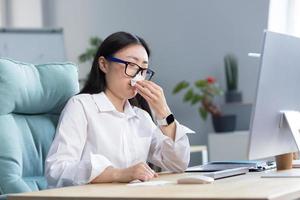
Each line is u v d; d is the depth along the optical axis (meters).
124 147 2.05
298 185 1.46
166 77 5.18
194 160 4.81
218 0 4.96
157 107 2.05
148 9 5.27
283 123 1.85
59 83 2.24
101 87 2.10
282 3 4.73
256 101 1.68
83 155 2.01
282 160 2.03
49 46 4.85
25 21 5.74
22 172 2.07
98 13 5.52
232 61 4.79
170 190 1.41
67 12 5.69
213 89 4.73
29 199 1.43
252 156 1.70
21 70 2.15
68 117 1.99
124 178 1.73
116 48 2.03
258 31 4.79
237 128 4.89
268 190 1.34
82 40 5.60
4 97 2.06
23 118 2.17
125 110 2.13
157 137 2.17
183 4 5.11
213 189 1.40
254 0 4.81
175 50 5.14
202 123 5.02
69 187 1.62
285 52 1.82
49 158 1.90
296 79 1.91
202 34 5.04
